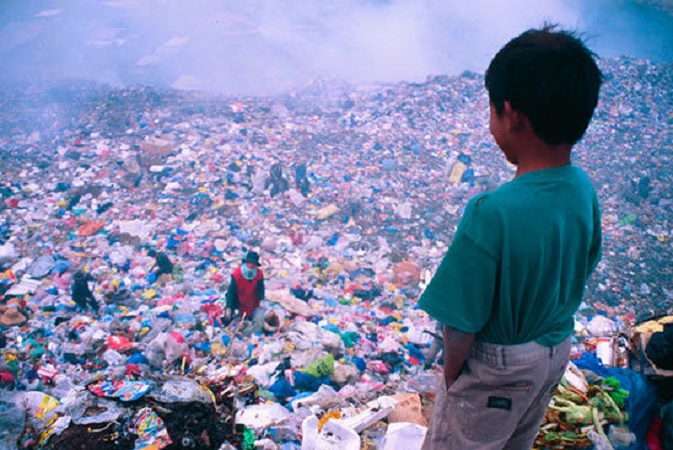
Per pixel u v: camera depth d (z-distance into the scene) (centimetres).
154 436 284
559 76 129
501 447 162
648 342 334
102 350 659
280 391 529
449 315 140
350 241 969
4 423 301
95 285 816
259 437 318
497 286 140
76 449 274
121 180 1134
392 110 1496
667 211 1095
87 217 1005
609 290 888
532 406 171
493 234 134
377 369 630
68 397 332
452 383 159
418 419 323
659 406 307
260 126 1402
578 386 304
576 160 1280
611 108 1496
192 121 1404
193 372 594
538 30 138
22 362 634
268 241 941
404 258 934
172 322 716
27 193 1075
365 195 1117
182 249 911
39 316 734
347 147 1309
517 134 140
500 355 148
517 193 136
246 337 686
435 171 1216
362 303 801
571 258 144
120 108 1479
